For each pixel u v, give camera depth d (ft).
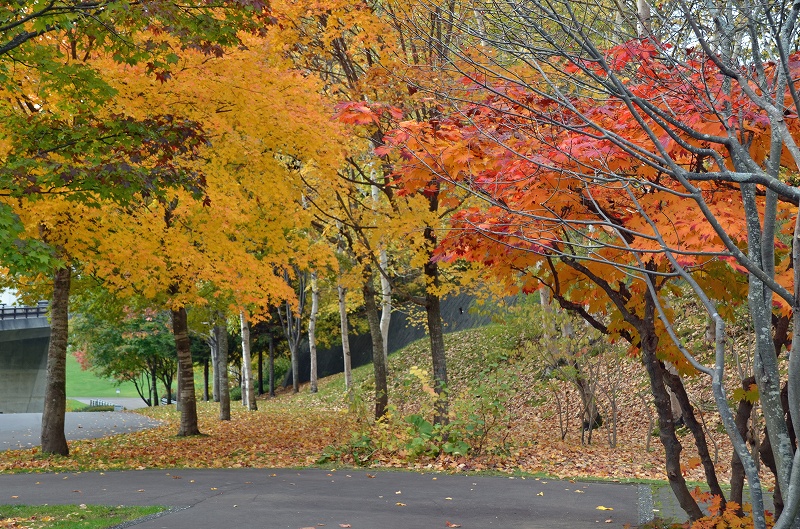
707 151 10.68
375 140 36.45
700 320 48.01
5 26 25.57
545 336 54.34
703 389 54.90
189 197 41.04
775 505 18.02
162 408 131.54
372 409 91.45
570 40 14.56
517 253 19.13
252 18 30.42
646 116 16.10
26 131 29.76
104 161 30.78
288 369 172.04
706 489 32.42
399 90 29.43
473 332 105.70
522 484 34.68
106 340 147.33
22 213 37.91
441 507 28.40
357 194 49.90
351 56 40.22
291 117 37.88
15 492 32.81
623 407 60.70
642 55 14.38
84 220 40.22
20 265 25.94
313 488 33.35
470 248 19.89
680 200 16.89
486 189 17.21
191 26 28.53
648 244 16.72
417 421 45.19
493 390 44.62
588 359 53.01
